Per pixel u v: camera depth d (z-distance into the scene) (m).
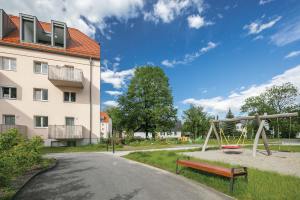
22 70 23.17
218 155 13.43
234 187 6.12
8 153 8.01
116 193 6.11
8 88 22.56
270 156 13.06
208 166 7.15
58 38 26.62
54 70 23.19
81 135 24.41
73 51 25.83
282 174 7.39
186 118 52.66
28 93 23.23
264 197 5.35
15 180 7.21
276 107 48.78
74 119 25.22
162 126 38.41
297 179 6.67
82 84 24.83
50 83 24.34
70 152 18.56
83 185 6.91
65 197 5.75
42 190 6.35
